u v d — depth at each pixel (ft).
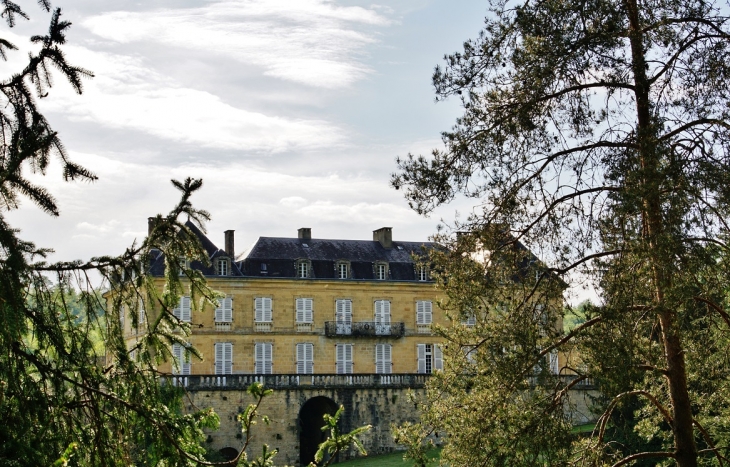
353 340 214.07
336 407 188.65
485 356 72.13
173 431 39.83
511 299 74.08
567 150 71.36
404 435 77.15
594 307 68.44
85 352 37.58
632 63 69.31
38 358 36.50
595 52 69.31
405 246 228.84
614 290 66.69
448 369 76.43
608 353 66.13
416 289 220.02
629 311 67.92
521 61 71.05
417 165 75.05
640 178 64.23
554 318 71.92
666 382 77.46
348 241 225.15
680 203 61.93
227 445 177.99
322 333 211.41
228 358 203.62
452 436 72.69
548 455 69.51
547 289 71.00
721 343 76.23
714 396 78.43
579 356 70.90
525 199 72.33
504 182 72.95
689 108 68.59
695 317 73.36
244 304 206.69
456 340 76.59
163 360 41.81
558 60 69.05
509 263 73.15
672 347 69.51
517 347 71.41
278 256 213.46
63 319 37.76
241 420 45.06
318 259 215.72
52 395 36.81
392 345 217.15
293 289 210.79
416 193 74.38
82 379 37.32
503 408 70.74
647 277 65.92
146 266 38.37
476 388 73.61
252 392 45.50
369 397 190.70
